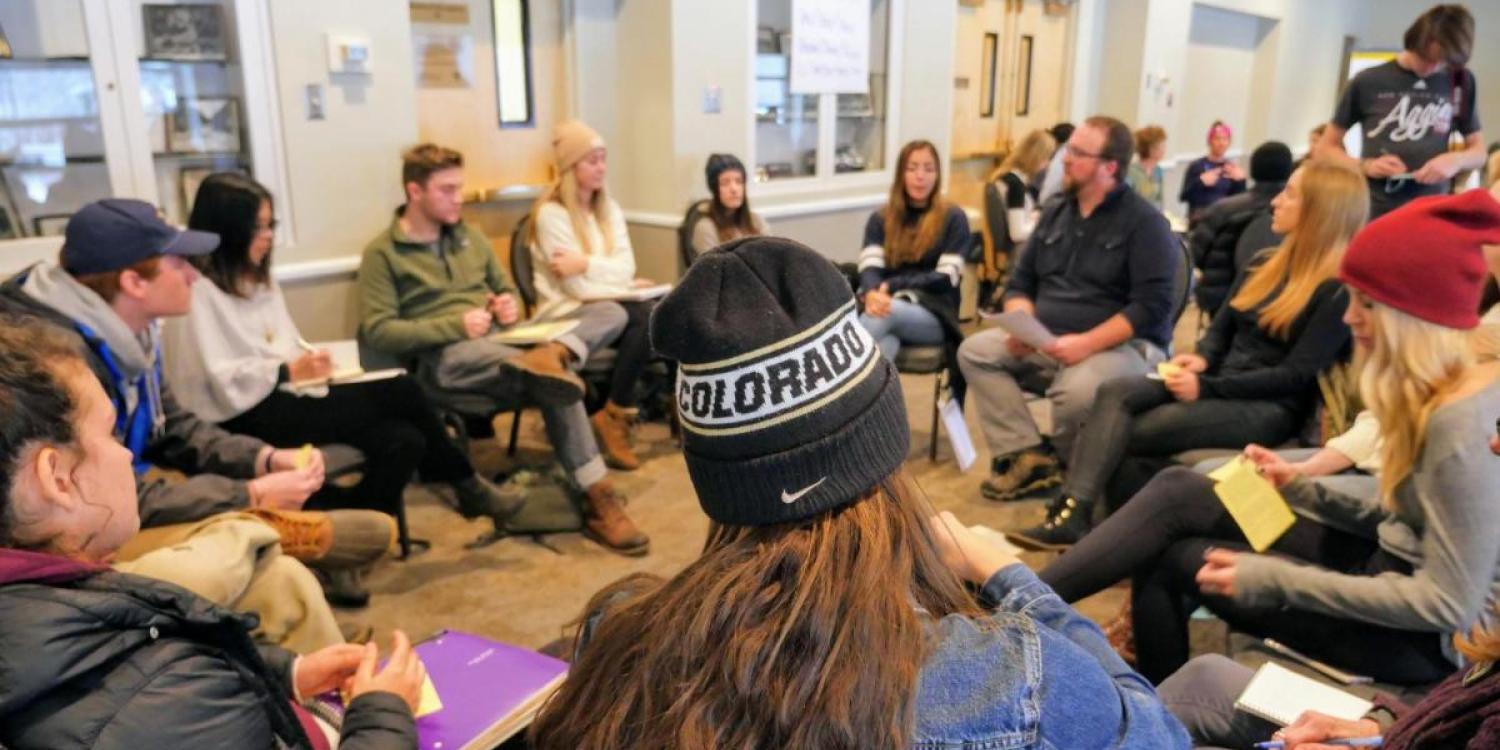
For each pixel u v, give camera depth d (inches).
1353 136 335.9
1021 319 114.4
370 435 100.4
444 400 122.3
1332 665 65.7
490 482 124.1
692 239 153.1
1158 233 116.5
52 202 110.4
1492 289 75.7
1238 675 58.7
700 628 26.2
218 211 96.3
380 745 46.5
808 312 26.7
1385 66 149.5
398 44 129.9
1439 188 149.0
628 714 26.9
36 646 33.9
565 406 109.5
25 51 105.3
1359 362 69.9
